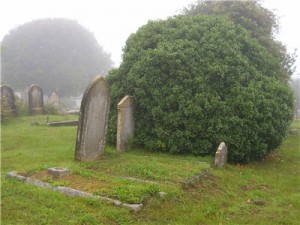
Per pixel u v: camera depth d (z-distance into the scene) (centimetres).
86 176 877
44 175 874
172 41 1345
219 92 1245
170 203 768
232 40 1354
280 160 1350
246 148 1187
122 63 1446
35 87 2514
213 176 998
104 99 1121
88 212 684
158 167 999
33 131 1680
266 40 1911
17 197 744
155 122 1276
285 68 2112
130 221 666
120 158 1127
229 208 813
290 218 779
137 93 1300
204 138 1205
